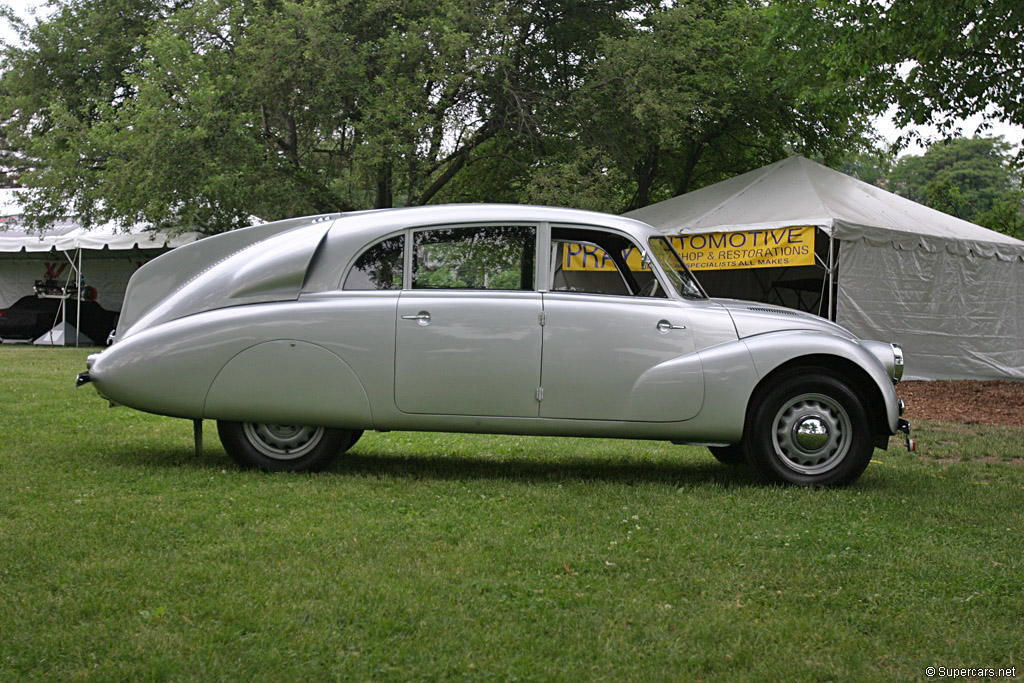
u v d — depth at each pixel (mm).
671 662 2951
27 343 21297
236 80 17562
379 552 4051
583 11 20969
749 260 14523
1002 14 11969
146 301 6355
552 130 19328
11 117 21156
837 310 14094
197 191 16516
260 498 5168
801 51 17250
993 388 14102
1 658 2838
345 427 5957
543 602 3455
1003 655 3076
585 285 6031
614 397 5848
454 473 6219
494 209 6125
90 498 5008
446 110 18719
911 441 5883
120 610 3256
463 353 5844
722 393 5824
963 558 4180
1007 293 16234
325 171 19250
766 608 3488
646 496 5441
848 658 3006
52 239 20109
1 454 6344
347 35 18016
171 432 7797
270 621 3172
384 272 6035
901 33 12617
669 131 17969
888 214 15297
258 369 5883
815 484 5867
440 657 2934
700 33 19078
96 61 21078
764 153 24094
